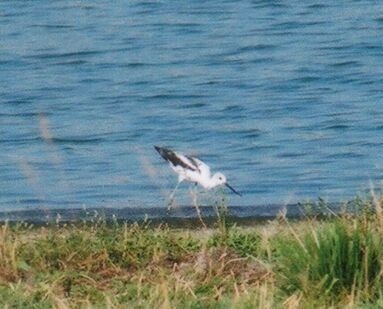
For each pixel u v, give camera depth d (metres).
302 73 26.08
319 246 10.24
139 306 10.00
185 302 9.99
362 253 10.20
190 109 23.52
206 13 31.75
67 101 24.17
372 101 23.77
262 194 17.12
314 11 31.80
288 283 10.24
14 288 10.49
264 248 11.38
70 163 19.23
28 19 31.41
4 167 18.92
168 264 11.30
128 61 27.38
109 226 13.66
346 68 26.44
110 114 23.17
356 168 18.84
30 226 12.98
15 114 23.22
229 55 27.78
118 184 17.45
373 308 9.79
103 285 10.80
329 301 10.02
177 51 28.28
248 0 32.97
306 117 22.64
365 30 29.67
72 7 32.56
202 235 12.70
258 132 21.64
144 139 21.34
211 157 20.08
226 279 10.74
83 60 27.53
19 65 27.23
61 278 10.79
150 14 31.70
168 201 15.84
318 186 17.69
